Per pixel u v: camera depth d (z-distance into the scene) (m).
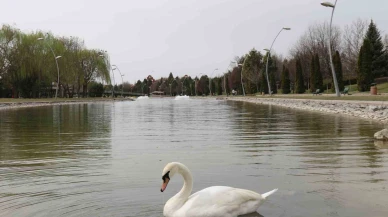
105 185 7.62
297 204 6.29
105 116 28.94
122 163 9.86
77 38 89.88
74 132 17.33
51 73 73.44
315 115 26.11
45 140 14.49
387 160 9.70
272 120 22.73
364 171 8.52
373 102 29.30
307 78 89.62
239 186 7.45
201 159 10.30
